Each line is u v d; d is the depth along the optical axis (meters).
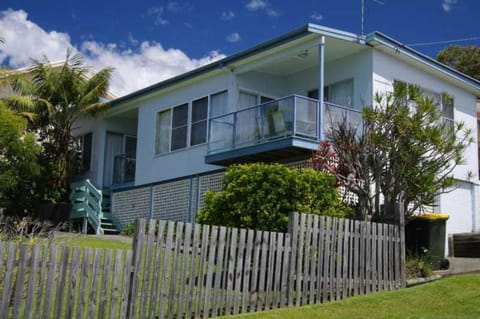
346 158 12.31
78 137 27.20
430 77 19.52
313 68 19.67
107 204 24.45
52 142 23.88
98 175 25.45
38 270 7.24
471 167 20.52
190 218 19.86
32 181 22.72
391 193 11.98
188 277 8.40
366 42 17.48
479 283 10.62
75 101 24.11
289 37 17.36
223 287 8.72
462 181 19.36
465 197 20.12
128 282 7.93
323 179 11.52
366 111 12.24
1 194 21.00
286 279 9.35
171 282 8.23
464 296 9.79
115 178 25.20
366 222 10.49
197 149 20.78
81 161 26.11
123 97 24.19
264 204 11.02
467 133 14.76
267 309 9.05
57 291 7.32
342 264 10.02
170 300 8.20
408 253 12.05
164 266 8.20
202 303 8.47
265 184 11.14
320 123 16.38
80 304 7.45
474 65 38.69
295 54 17.73
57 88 23.80
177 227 8.38
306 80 19.88
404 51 18.16
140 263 8.03
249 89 19.91
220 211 11.56
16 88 23.77
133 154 24.59
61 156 23.80
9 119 19.50
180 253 8.38
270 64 19.39
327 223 9.95
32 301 7.13
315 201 11.21
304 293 9.50
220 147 18.61
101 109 24.50
